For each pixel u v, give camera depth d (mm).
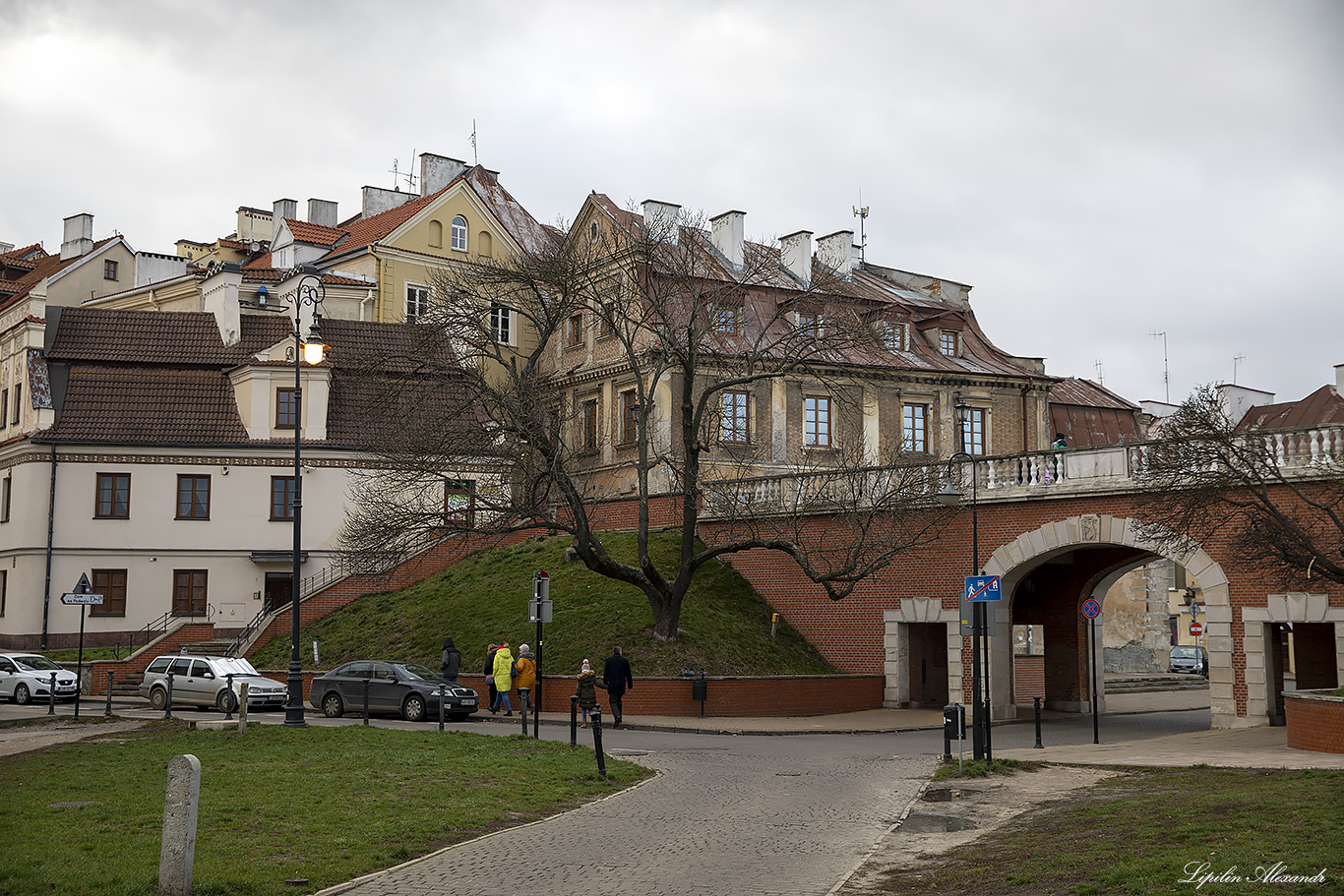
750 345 49719
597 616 36156
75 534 44875
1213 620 28750
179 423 46656
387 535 34531
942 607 34312
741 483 40312
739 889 11438
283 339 48094
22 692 36062
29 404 45594
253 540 46281
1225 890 9703
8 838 12688
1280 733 26000
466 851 13219
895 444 52062
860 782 19219
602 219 53156
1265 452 25688
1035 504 32406
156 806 14750
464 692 30484
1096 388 63688
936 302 60719
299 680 25578
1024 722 33500
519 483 37719
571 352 54406
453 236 56812
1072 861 11547
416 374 37562
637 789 18203
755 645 36125
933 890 11234
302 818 14336
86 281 60781
